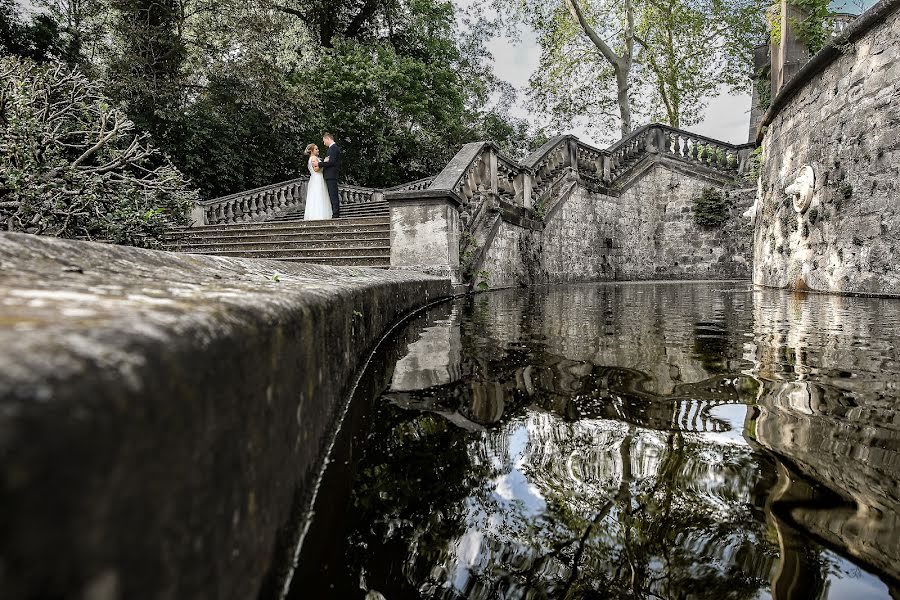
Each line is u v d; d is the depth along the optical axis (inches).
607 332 139.9
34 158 169.2
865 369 85.1
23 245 38.8
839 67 265.3
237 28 584.1
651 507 38.4
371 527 36.3
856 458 46.7
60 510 11.6
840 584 28.5
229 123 616.4
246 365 25.7
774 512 36.7
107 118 193.2
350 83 720.3
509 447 52.1
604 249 644.7
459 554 33.0
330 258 324.2
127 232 194.5
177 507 17.6
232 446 23.3
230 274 63.4
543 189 527.5
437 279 266.7
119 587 13.9
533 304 246.4
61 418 11.7
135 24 530.6
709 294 313.0
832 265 266.7
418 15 855.1
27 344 13.8
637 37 852.6
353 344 78.7
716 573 29.7
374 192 666.2
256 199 540.4
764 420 58.4
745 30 769.6
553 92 876.6
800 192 294.8
